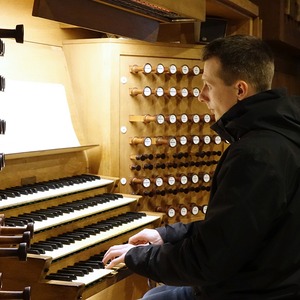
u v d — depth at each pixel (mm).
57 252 2281
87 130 3273
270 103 1774
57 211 2529
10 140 2658
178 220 3533
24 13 3068
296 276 1668
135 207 3088
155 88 3393
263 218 1612
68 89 3285
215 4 3504
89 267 2352
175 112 3494
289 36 4762
